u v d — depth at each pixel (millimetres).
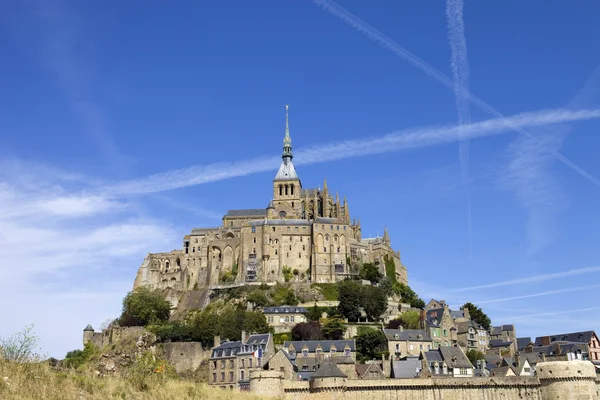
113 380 78938
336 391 128750
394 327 196875
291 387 129875
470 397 133250
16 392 61125
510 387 133750
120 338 197625
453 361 154625
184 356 180875
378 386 131250
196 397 84625
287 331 197500
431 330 189750
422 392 132625
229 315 194875
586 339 189375
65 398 64938
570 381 129125
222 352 158500
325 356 160750
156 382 85500
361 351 174500
